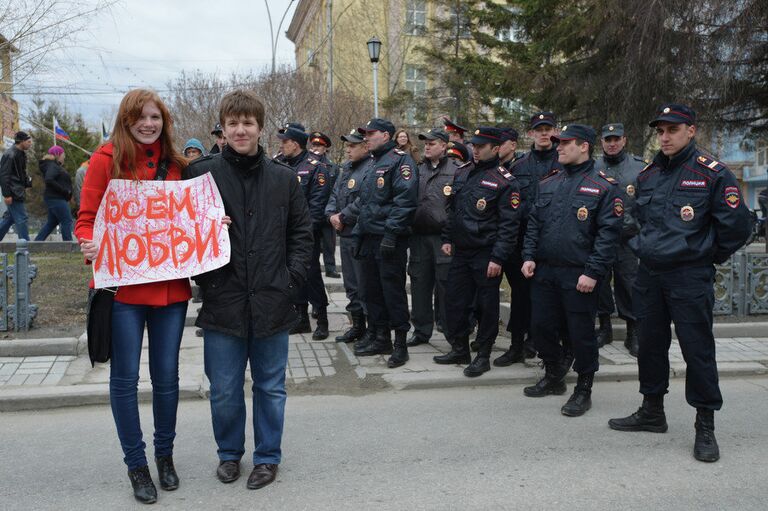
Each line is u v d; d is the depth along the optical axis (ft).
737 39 31.89
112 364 10.94
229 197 11.14
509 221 17.35
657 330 13.84
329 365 19.17
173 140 11.43
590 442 13.69
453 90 80.12
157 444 11.46
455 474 12.05
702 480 11.81
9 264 20.95
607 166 20.86
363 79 95.40
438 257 20.53
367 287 19.90
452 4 81.25
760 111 36.11
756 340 22.08
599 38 41.37
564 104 47.14
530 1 55.57
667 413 15.61
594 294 15.39
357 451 13.16
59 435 14.06
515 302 19.16
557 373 16.90
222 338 11.35
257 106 11.12
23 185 37.14
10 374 17.25
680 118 13.14
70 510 10.69
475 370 17.87
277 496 11.17
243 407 11.87
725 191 12.82
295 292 11.60
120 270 10.68
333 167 26.13
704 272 13.10
